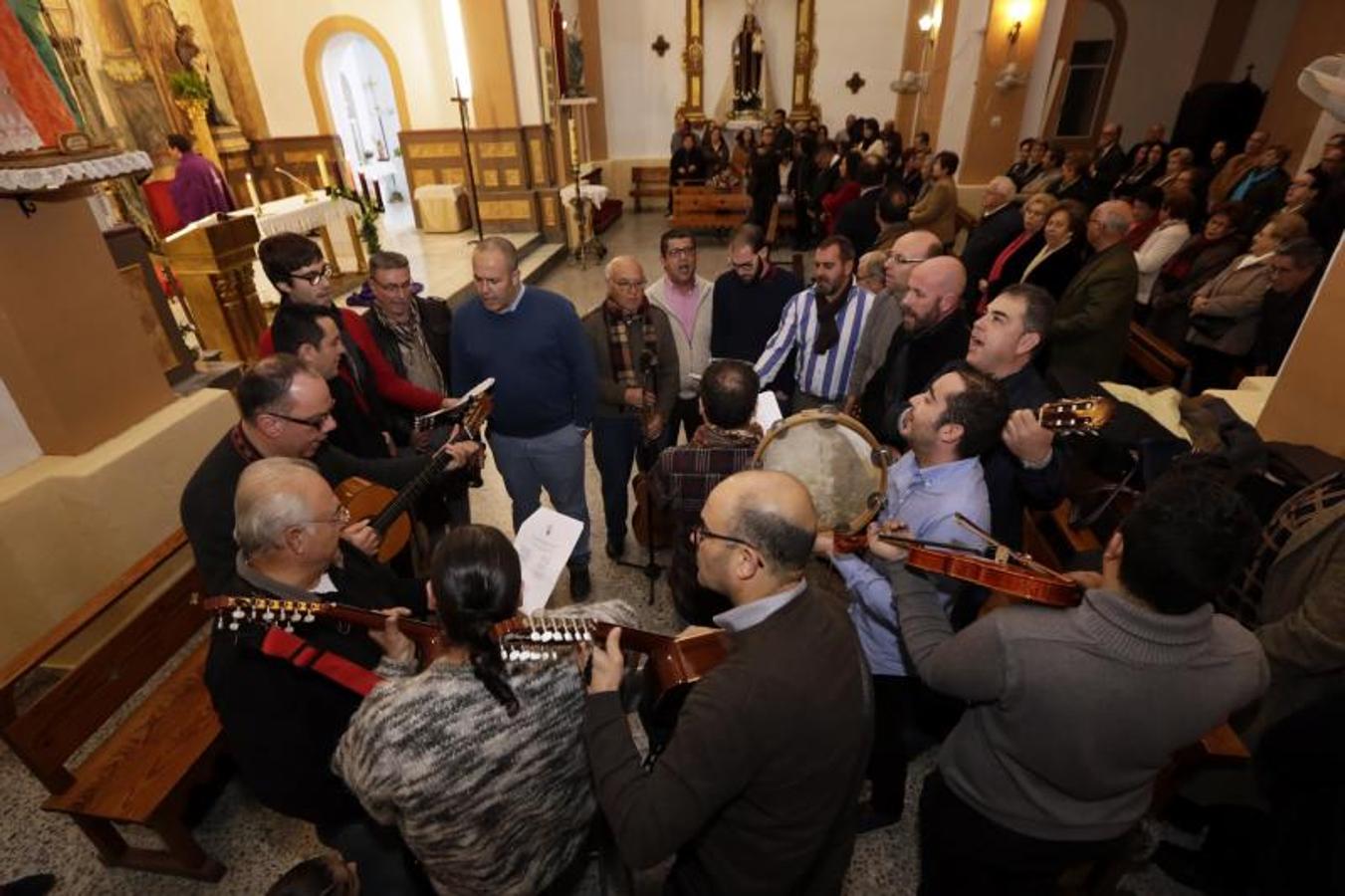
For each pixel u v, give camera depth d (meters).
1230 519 0.92
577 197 8.58
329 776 1.35
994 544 1.33
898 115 11.65
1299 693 1.51
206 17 7.95
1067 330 3.27
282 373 1.60
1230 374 3.94
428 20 8.39
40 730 1.69
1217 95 10.51
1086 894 1.68
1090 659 1.02
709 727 0.93
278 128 8.98
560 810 1.11
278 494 1.26
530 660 1.01
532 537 1.92
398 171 11.91
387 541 2.04
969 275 4.93
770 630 1.00
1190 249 4.35
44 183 1.96
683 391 3.17
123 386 2.63
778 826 1.00
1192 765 1.66
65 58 5.91
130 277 2.87
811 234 9.56
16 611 2.39
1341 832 1.29
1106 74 12.09
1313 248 3.21
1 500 2.29
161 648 2.08
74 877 1.87
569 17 10.75
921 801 1.45
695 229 10.39
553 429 2.57
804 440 1.65
